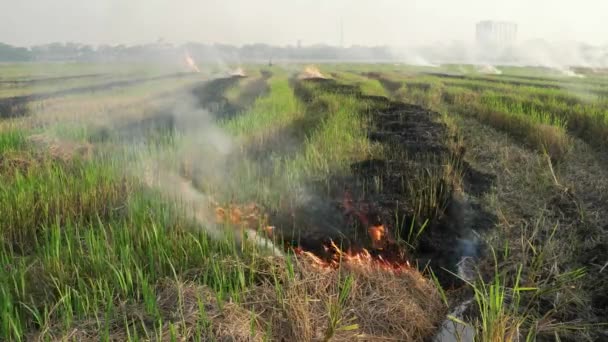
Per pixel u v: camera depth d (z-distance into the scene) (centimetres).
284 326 428
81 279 466
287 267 499
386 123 1368
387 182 848
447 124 1380
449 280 582
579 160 1050
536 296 514
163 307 442
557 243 632
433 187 798
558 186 844
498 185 880
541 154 1098
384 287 498
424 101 2119
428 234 688
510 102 1769
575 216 721
